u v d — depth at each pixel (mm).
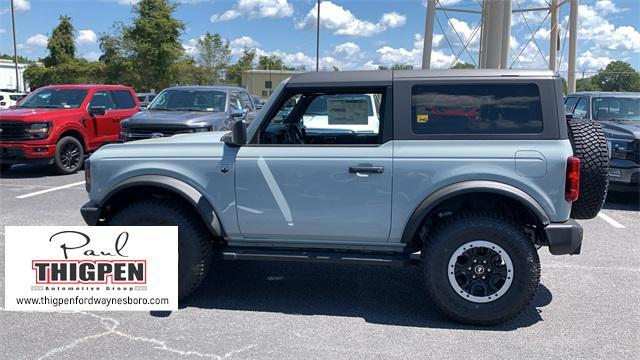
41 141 10719
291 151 4242
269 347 3746
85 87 12242
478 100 4051
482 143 3992
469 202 4180
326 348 3736
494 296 4020
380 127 4152
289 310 4441
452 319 4156
